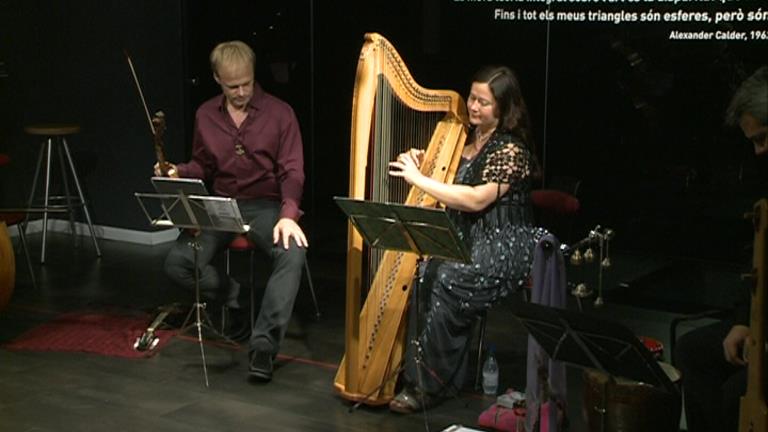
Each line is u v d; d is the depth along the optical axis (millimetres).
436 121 6027
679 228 8008
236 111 6605
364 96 5383
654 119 7852
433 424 5551
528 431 5133
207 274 6648
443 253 5043
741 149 7602
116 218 9836
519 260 5691
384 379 5730
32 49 9812
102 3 9406
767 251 3820
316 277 8641
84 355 6625
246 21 9188
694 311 7629
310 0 8914
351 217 5172
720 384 4727
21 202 10109
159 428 5469
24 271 8750
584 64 7980
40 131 9086
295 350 6766
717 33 7355
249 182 6707
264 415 5660
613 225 8258
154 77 9344
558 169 8258
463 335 5766
